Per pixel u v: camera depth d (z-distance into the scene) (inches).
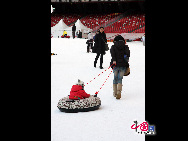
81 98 231.9
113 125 185.5
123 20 1598.2
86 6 1875.0
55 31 1487.5
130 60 609.0
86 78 402.9
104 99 271.9
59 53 767.7
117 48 265.0
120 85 269.0
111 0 1678.2
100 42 489.1
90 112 223.3
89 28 1488.7
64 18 1798.7
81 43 1114.7
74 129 176.2
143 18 1569.9
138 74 427.8
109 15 1754.4
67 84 354.3
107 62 587.2
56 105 246.4
